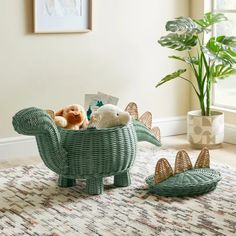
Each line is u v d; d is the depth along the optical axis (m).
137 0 4.88
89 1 4.64
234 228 3.16
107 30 4.77
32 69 4.50
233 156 4.49
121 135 3.63
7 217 3.35
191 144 4.74
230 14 4.92
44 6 4.46
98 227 3.20
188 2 5.12
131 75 4.93
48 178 3.97
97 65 4.77
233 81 4.96
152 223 3.24
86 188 3.68
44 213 3.39
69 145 3.60
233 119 4.90
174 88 5.16
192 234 3.10
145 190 3.72
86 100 3.99
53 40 4.55
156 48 5.02
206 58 5.05
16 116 3.48
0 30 4.35
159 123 5.09
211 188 3.67
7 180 3.94
